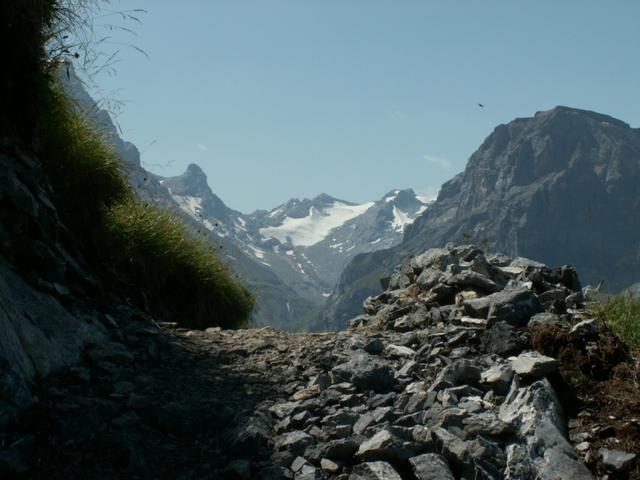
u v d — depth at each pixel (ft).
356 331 18.34
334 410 12.09
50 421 10.41
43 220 15.20
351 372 13.34
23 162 15.40
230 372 13.76
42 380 11.56
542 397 11.26
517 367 12.35
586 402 11.78
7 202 14.06
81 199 18.30
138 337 14.67
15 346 11.29
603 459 10.07
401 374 13.66
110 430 10.67
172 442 10.77
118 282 18.31
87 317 14.05
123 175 19.95
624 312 15.93
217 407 11.76
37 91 16.44
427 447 10.48
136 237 21.80
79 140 18.70
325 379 13.32
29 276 13.51
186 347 14.84
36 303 12.88
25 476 9.23
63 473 9.45
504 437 10.64
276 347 15.35
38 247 14.16
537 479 9.73
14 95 15.79
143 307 18.25
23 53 15.72
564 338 13.70
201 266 24.17
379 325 18.79
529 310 16.10
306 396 12.66
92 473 9.55
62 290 14.11
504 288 18.86
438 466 9.84
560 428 10.82
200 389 12.69
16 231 13.97
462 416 11.03
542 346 13.74
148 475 9.80
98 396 11.64
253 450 10.57
